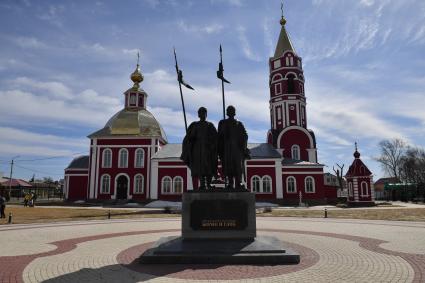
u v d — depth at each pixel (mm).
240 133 11102
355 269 8312
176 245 9445
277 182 45469
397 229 16938
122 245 12180
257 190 45688
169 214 28734
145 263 8891
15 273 8117
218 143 11227
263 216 26219
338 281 7277
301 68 52250
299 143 49281
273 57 52906
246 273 7863
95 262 9258
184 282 7199
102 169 47719
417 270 8234
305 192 45719
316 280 7340
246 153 11188
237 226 9953
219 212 10016
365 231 16141
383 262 9102
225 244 9445
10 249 11344
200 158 10883
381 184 97000
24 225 19375
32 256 10133
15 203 49156
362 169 43094
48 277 7750
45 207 38312
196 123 11289
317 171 46219
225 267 8391
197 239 9922
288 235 14711
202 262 8781
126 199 46406
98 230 16969
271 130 51344
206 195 10102
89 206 42125
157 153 47875
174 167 46000
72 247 11750
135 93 53875
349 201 43312
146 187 46875
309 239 13461
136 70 55406
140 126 49562
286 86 50812
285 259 8797
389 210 31094
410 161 69688
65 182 50750
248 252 9000
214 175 11094
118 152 48094
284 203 45125
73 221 22250
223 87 12445
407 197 63219
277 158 46094
